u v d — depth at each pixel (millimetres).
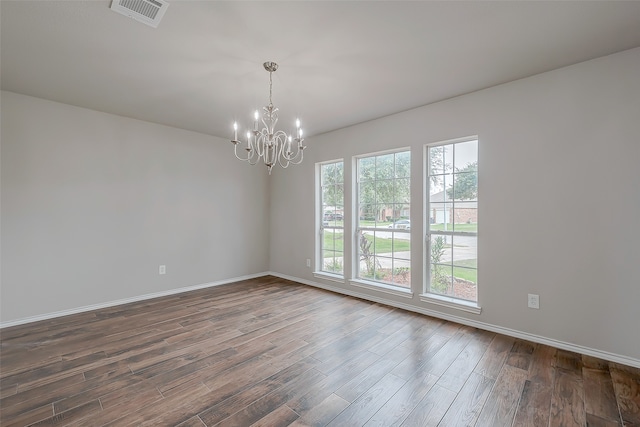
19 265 3061
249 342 2613
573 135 2408
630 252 2182
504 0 1659
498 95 2783
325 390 1920
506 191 2738
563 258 2459
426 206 3375
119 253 3711
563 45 2133
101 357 2350
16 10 1744
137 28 1934
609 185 2260
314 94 2994
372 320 3123
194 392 1899
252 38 2037
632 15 1795
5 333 2812
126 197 3768
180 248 4258
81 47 2162
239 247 4953
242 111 3506
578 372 2096
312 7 1719
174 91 2936
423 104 3256
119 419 1653
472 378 2043
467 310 2977
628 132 2191
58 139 3275
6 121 2988
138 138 3857
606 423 1607
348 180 4094
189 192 4352
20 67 2465
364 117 3693
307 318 3189
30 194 3123
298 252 4871
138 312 3395
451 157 3207
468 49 2178
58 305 3279
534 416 1667
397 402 1799
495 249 2809
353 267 4066
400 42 2086
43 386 1962
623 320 2207
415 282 3391
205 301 3807
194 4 1694
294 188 4930
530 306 2617
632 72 2178
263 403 1792
